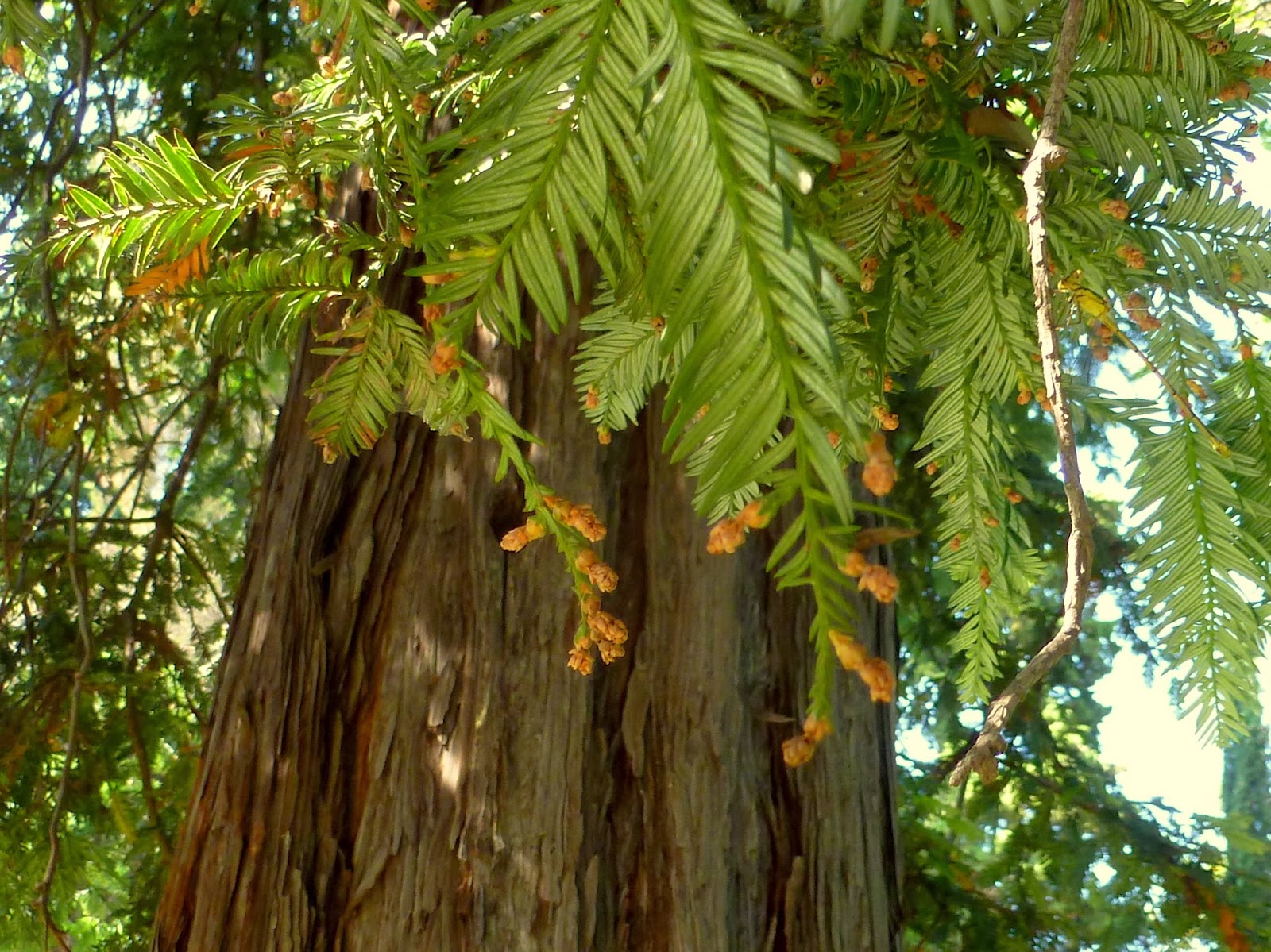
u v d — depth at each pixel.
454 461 1.88
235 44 3.40
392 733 1.67
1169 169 1.09
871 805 1.98
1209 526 1.10
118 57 3.47
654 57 0.59
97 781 3.00
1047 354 0.71
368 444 1.10
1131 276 1.08
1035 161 0.76
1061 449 0.68
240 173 1.04
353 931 1.55
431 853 1.60
